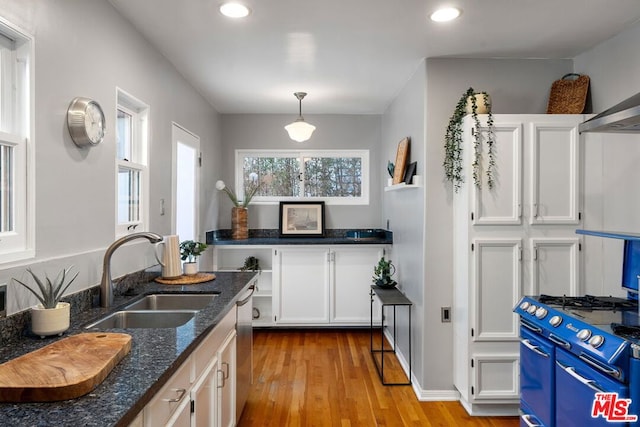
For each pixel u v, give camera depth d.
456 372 2.87
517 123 2.64
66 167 1.72
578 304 2.09
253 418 2.63
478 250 2.65
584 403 1.68
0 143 1.40
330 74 3.31
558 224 2.67
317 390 3.05
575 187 2.66
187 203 3.62
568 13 2.25
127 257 2.28
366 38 2.59
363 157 4.93
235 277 2.75
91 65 1.92
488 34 2.53
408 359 3.32
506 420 2.64
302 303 4.41
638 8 2.19
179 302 2.28
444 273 2.91
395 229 4.02
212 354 1.80
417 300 3.09
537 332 2.06
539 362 2.02
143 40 2.52
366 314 4.43
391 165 3.86
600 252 2.63
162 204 2.84
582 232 2.28
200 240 3.87
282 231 4.79
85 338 1.32
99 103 1.99
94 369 1.06
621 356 1.48
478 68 2.92
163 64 2.86
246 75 3.33
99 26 1.99
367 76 3.36
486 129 2.65
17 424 0.85
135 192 2.51
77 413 0.90
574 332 1.75
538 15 2.27
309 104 4.34
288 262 4.40
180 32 2.48
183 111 3.33
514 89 2.92
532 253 2.67
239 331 2.42
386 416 2.67
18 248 1.45
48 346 1.24
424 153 2.93
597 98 2.70
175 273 2.62
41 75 1.56
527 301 2.23
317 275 4.41
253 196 4.88
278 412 2.71
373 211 4.86
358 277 4.42
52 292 1.48
